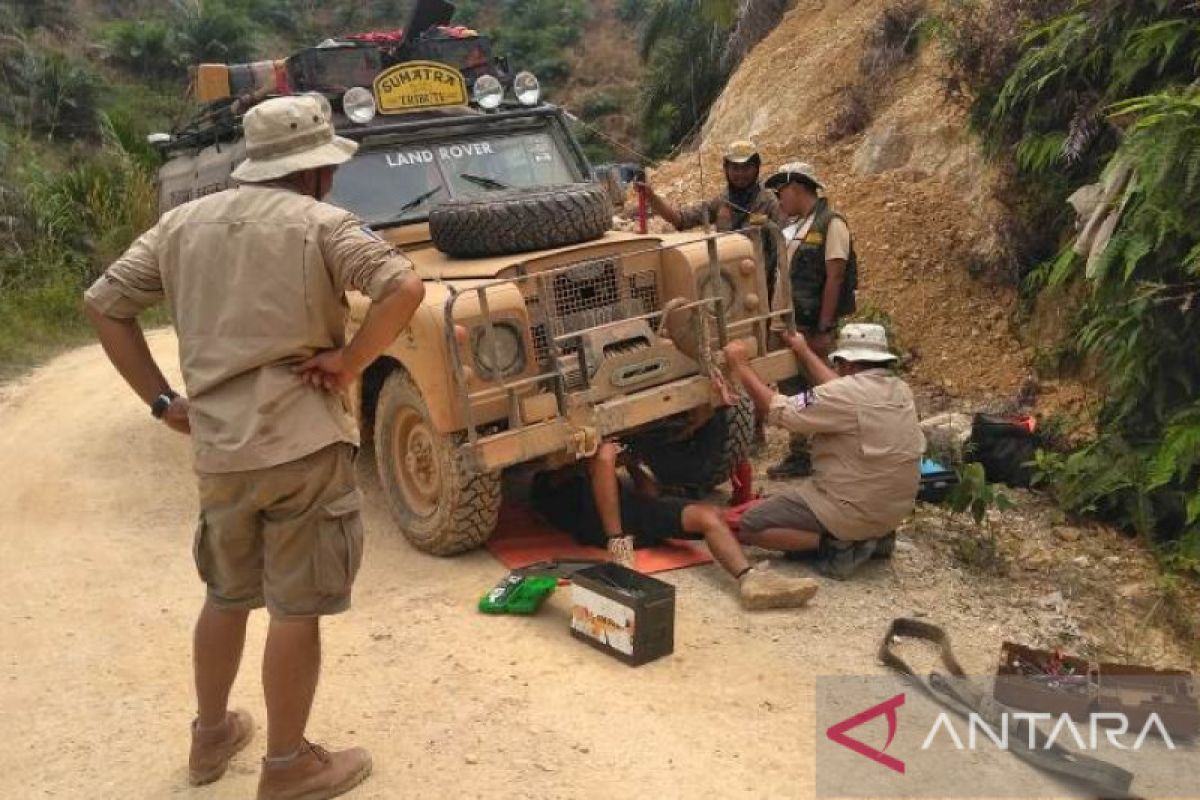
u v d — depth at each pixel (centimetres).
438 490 540
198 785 372
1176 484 612
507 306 507
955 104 912
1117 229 630
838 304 649
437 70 665
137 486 684
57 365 1073
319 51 691
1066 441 688
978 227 873
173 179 789
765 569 530
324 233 324
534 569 515
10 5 2942
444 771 376
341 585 338
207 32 3147
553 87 3769
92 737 405
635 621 438
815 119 1222
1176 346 614
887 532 533
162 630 491
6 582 545
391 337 324
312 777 354
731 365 536
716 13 1797
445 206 566
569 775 372
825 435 522
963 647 477
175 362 1011
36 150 2166
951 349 813
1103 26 709
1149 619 536
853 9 1355
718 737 394
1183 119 591
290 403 325
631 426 527
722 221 683
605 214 568
